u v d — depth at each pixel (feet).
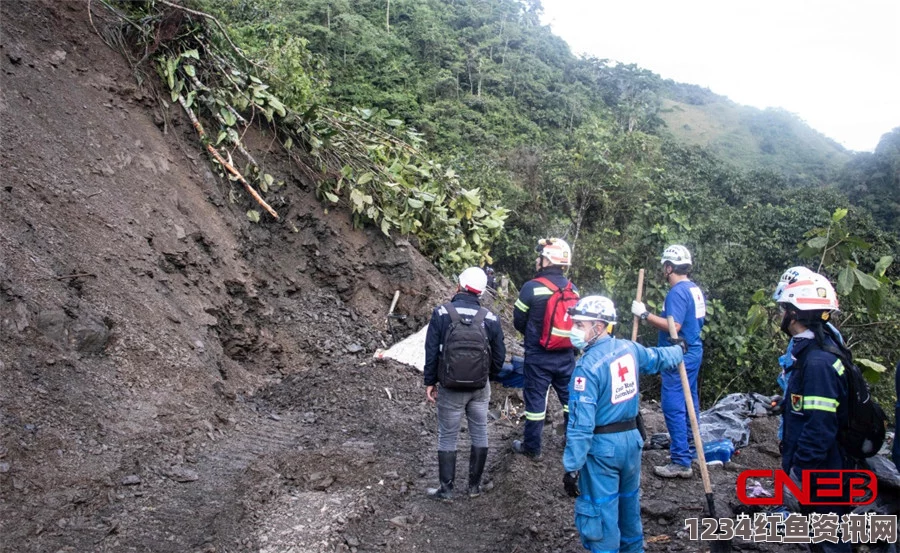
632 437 12.09
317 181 29.30
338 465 17.10
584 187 56.59
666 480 16.83
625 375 12.01
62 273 17.56
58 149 20.47
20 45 21.88
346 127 31.76
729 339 30.27
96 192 20.61
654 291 31.42
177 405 17.35
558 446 19.42
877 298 16.52
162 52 26.35
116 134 22.80
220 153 26.50
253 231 26.45
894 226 167.12
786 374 14.06
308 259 27.99
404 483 16.83
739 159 285.02
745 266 36.11
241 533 13.37
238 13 48.11
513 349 30.71
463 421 22.27
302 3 168.76
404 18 204.23
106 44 24.93
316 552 12.92
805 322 11.75
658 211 34.88
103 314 17.65
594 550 11.96
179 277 21.71
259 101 27.58
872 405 11.59
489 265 42.42
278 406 20.90
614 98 244.63
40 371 14.96
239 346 22.90
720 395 31.14
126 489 13.69
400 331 28.58
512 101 188.85
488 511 15.76
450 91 176.24
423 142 34.96
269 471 16.05
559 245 17.78
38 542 11.55
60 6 24.17
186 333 20.04
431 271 33.06
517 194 68.08
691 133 313.53
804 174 253.44
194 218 23.71
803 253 17.49
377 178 29.63
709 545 13.56
